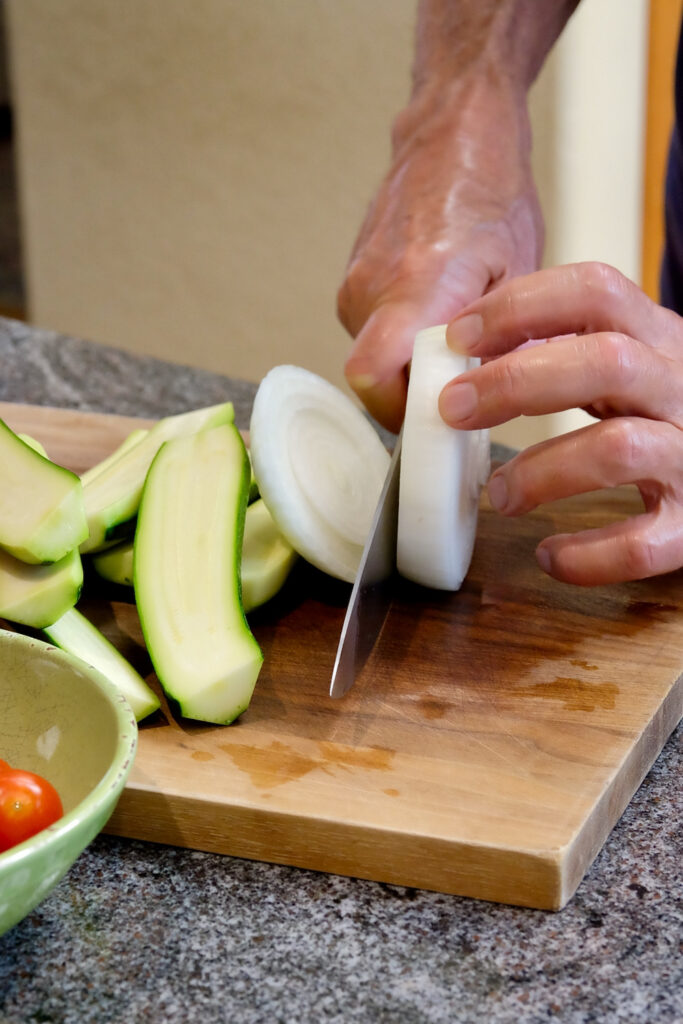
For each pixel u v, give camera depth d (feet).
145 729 2.60
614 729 2.60
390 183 3.30
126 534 2.86
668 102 5.75
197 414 3.06
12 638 2.48
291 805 2.48
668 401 2.75
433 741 2.58
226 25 6.63
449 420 2.69
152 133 7.23
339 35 6.28
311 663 2.73
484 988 2.35
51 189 7.84
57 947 2.39
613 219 6.07
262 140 6.82
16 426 3.35
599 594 2.88
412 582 2.89
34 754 2.46
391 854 2.46
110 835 2.53
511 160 3.29
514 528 3.06
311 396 2.90
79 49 7.27
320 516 2.82
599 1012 2.33
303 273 7.03
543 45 3.45
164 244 7.51
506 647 2.75
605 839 2.52
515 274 3.25
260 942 2.40
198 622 2.64
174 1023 2.32
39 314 8.33
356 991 2.35
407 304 3.05
